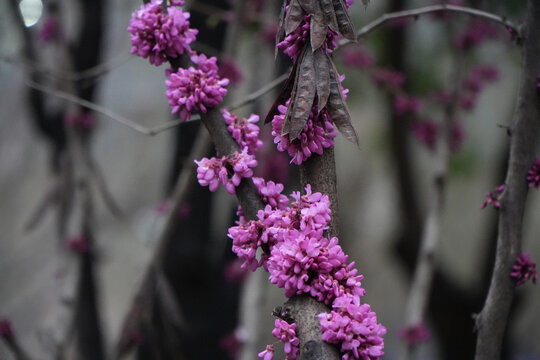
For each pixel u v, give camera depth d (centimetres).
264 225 141
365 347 128
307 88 137
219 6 458
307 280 135
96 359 470
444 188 386
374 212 1144
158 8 162
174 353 381
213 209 498
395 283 1126
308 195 140
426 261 380
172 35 158
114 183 1240
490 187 572
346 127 138
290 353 134
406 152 613
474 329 187
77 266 414
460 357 602
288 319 134
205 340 477
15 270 1164
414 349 378
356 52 458
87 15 509
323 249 135
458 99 456
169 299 362
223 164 148
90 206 432
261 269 376
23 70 483
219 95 156
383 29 570
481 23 440
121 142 1280
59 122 501
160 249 360
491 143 944
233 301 492
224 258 500
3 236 1216
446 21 459
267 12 480
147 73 1302
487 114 972
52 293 1100
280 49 149
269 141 443
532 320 1082
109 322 1057
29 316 1091
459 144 470
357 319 129
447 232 1126
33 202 1235
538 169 179
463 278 1022
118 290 1100
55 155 509
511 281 180
